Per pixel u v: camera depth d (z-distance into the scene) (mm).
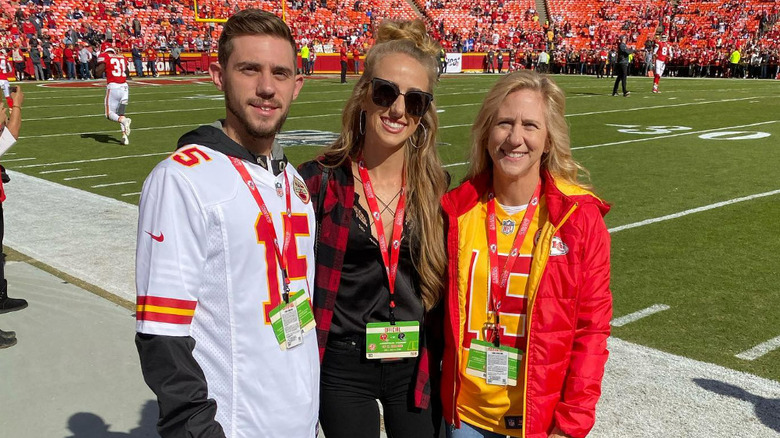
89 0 39094
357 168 2430
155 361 1714
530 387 2238
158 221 1735
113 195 9250
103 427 3525
